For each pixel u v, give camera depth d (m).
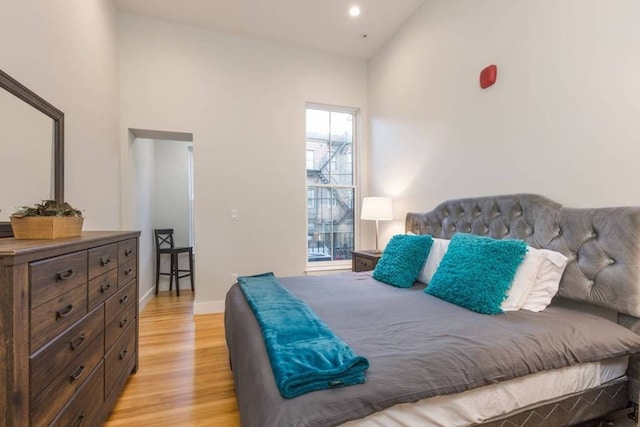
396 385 0.99
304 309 1.61
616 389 1.41
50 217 1.43
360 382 0.98
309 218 4.17
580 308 1.73
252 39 3.77
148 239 4.33
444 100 2.83
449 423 1.08
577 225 1.69
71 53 2.19
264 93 3.83
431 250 2.41
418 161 3.21
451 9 2.73
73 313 1.28
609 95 1.62
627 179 1.56
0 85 1.45
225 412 1.78
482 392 1.14
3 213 1.49
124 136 3.32
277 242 3.90
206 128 3.61
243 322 1.59
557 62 1.87
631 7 1.54
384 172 3.87
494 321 1.48
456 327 1.41
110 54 3.02
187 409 1.81
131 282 2.10
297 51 3.96
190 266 4.75
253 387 1.04
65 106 2.10
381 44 3.88
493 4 2.31
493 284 1.66
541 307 1.66
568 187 1.82
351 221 4.38
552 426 1.28
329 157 4.27
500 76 2.25
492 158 2.33
